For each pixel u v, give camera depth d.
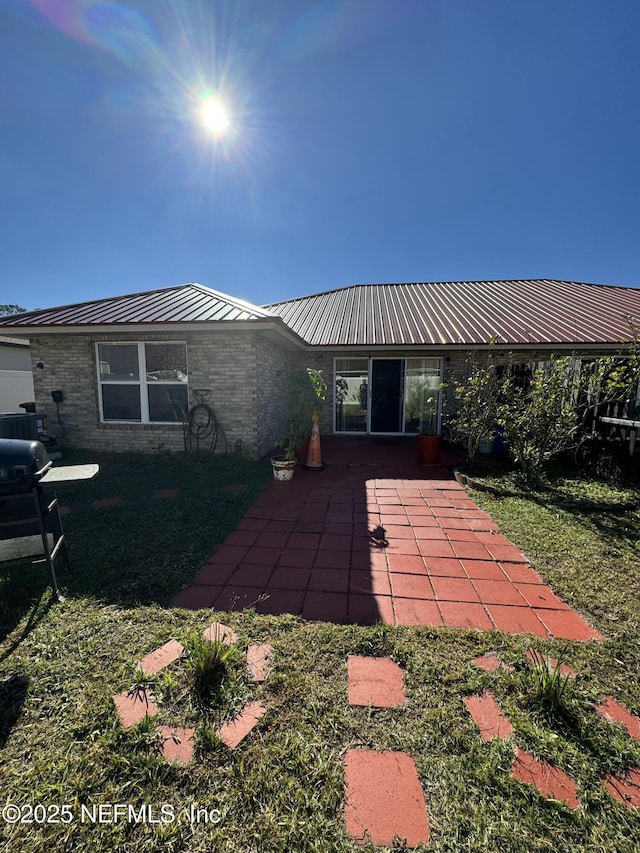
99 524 4.31
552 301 11.61
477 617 2.74
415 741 1.77
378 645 2.41
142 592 3.00
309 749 1.73
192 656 2.20
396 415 10.70
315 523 4.47
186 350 7.47
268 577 3.26
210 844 1.37
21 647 2.38
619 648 2.40
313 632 2.54
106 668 2.20
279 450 8.71
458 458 8.06
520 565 3.50
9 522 2.87
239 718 1.88
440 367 10.34
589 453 6.79
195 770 1.63
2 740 1.76
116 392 7.82
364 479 6.41
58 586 3.06
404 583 3.19
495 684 2.10
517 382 8.48
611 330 8.90
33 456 2.89
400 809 1.49
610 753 1.72
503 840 1.39
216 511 4.75
